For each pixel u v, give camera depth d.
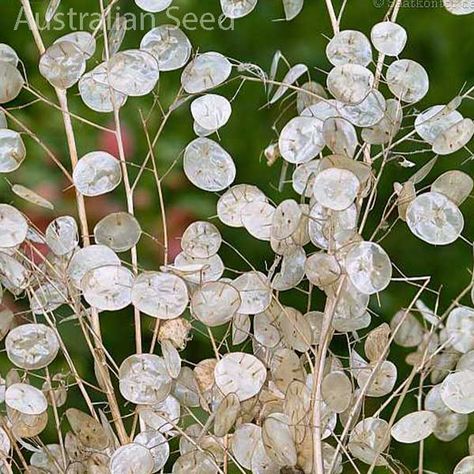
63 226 1.47
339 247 1.43
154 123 2.21
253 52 2.41
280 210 1.41
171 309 1.41
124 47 2.25
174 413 1.49
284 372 1.46
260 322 1.49
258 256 2.17
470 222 2.25
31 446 1.48
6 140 1.45
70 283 1.45
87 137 2.15
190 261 1.49
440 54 2.46
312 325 1.51
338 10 2.45
